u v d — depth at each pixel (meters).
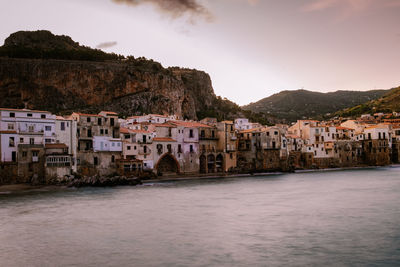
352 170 160.50
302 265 35.72
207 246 42.12
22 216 59.44
